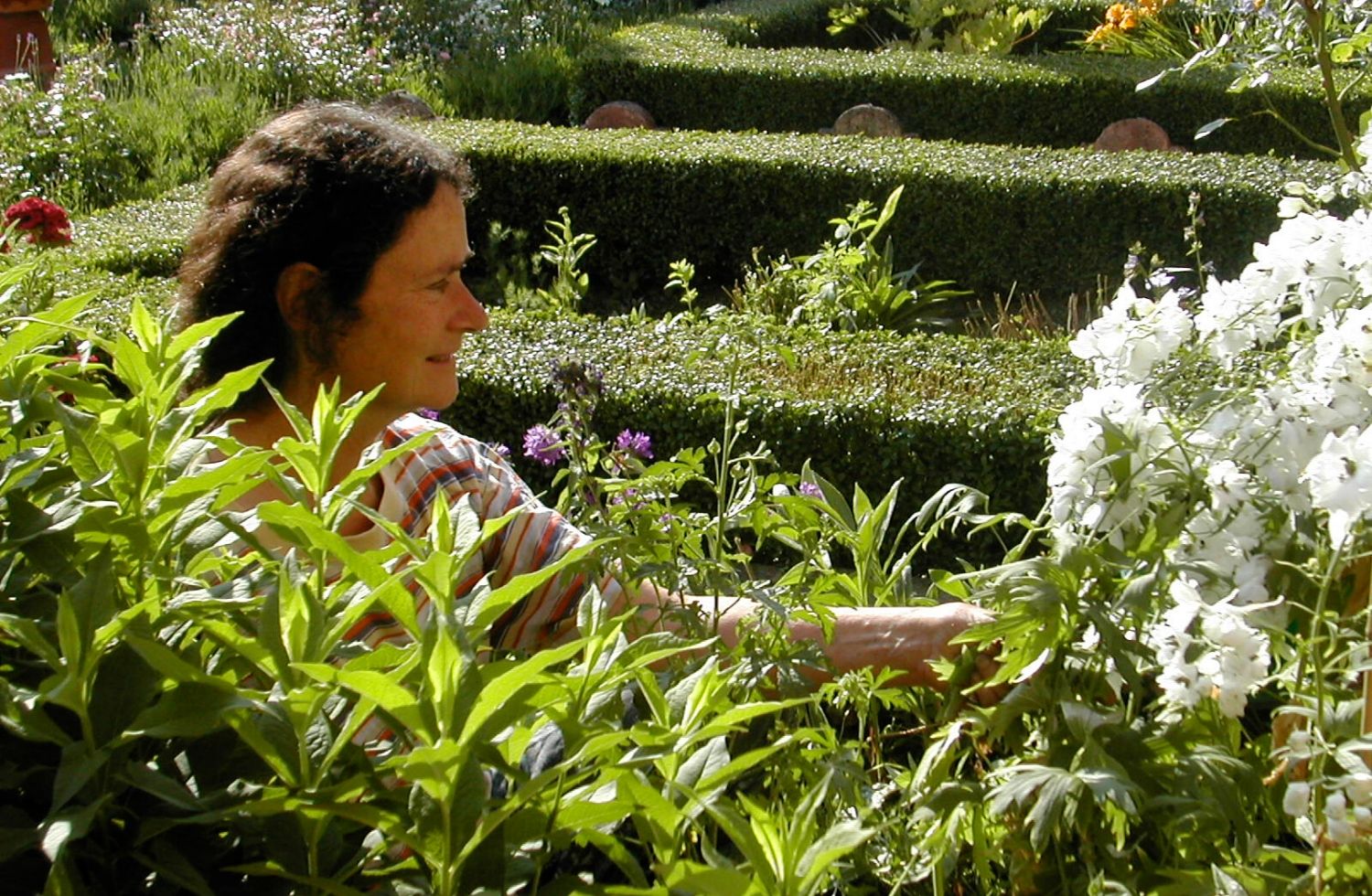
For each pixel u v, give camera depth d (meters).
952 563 4.39
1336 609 1.58
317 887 0.98
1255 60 4.79
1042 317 6.97
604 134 7.98
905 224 7.31
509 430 4.59
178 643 1.10
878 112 9.20
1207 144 9.09
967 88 9.43
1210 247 6.91
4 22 10.05
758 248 7.25
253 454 1.14
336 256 1.87
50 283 3.30
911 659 1.88
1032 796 1.49
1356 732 1.34
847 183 7.31
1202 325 1.77
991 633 1.50
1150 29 10.02
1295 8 4.31
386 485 1.99
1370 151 2.13
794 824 0.99
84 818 0.89
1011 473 4.29
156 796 1.00
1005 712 1.52
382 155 1.90
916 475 4.36
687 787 1.00
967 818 1.57
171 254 5.83
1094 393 1.63
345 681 0.90
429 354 1.97
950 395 4.48
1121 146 8.72
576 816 1.01
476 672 0.93
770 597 1.83
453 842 0.93
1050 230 7.10
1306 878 1.32
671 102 9.95
